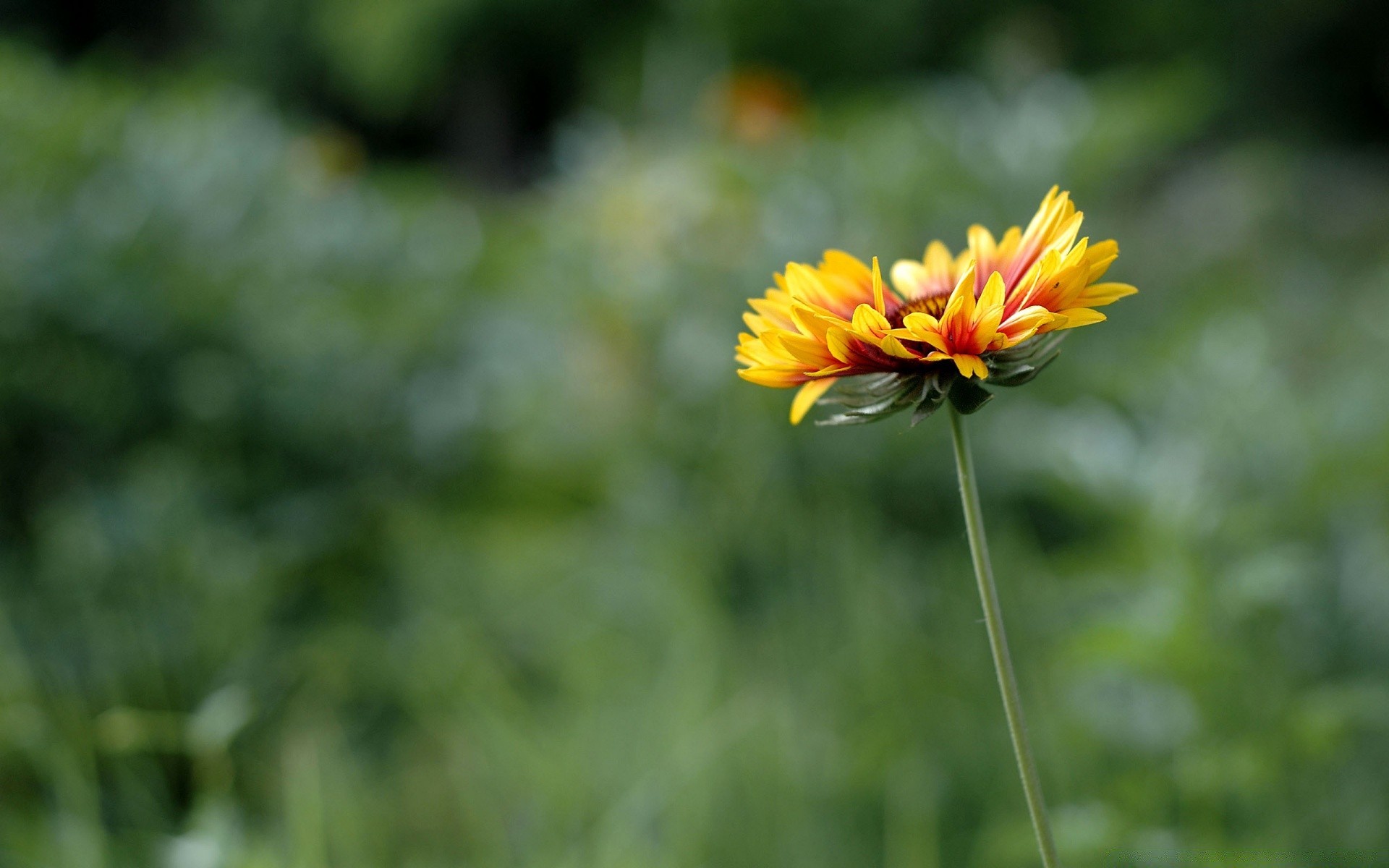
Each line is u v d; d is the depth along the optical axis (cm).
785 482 346
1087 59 1097
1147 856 178
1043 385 388
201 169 460
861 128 504
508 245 691
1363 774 210
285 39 1950
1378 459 280
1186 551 203
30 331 368
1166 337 399
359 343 440
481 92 1853
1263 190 789
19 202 408
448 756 288
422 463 437
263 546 351
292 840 213
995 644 108
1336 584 229
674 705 264
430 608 350
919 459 367
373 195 661
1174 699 209
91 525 311
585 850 227
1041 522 370
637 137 577
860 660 268
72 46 1923
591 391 441
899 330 106
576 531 422
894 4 971
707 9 739
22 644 278
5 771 255
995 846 185
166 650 279
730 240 402
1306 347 481
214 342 403
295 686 308
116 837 224
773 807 232
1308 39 1523
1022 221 418
